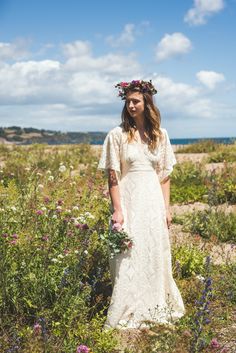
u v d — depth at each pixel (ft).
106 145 16.46
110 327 15.14
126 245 15.69
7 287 14.61
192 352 13.21
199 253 21.39
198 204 36.11
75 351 13.08
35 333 13.10
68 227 17.30
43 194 23.35
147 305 15.79
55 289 14.80
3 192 24.39
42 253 15.78
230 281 18.12
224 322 15.60
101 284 17.80
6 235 15.69
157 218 16.19
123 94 16.37
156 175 16.69
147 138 16.49
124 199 16.28
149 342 14.10
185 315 15.90
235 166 48.34
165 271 16.35
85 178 34.42
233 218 28.71
